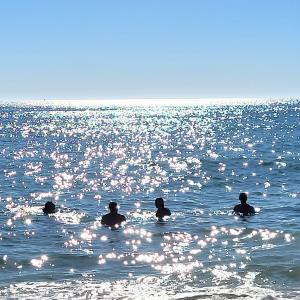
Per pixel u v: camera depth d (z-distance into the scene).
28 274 15.26
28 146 77.38
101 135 101.00
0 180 40.78
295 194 32.31
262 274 15.00
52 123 150.75
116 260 16.81
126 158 59.50
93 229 22.11
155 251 17.98
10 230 22.02
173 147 73.44
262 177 41.31
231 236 20.23
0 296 13.20
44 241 19.88
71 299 13.01
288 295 13.16
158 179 41.41
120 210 27.17
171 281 14.47
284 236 19.94
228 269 15.54
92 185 38.22
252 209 25.52
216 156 59.41
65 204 29.50
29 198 31.89
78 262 16.62
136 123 148.62
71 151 69.31
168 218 24.36
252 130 109.12
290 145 71.88
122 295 13.28
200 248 18.34
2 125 138.75
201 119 169.88
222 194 33.03
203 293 13.30
